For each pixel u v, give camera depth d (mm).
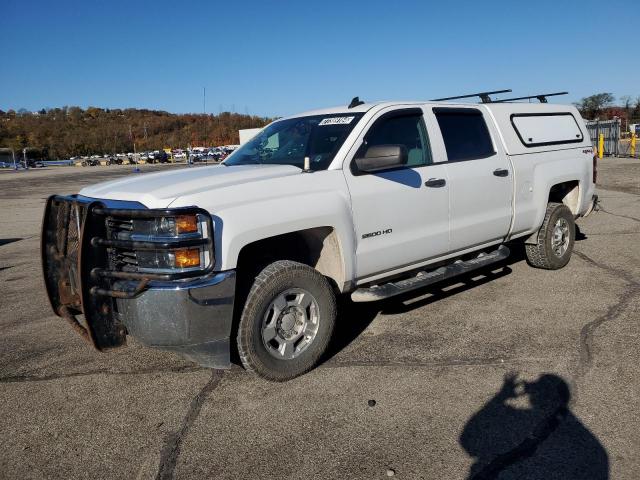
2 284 7066
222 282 3385
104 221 3443
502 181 5328
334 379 3846
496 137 5449
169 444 3150
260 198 3629
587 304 5094
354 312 5215
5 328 5270
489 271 6406
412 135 4734
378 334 4637
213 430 3273
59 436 3291
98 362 4363
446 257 4988
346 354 4258
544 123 6145
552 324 4645
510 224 5527
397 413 3350
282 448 3053
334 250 4090
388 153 3926
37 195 23250
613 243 7598
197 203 3365
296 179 3873
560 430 3072
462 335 4512
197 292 3295
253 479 2797
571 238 6375
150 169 50375
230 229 3426
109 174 41719
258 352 3646
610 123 26000
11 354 4594
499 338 4410
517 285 5805
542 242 6066
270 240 3947
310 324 3914
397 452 2953
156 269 3305
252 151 4922
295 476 2801
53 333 5082
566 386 3561
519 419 3209
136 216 3266
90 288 3369
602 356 3969
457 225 4918
